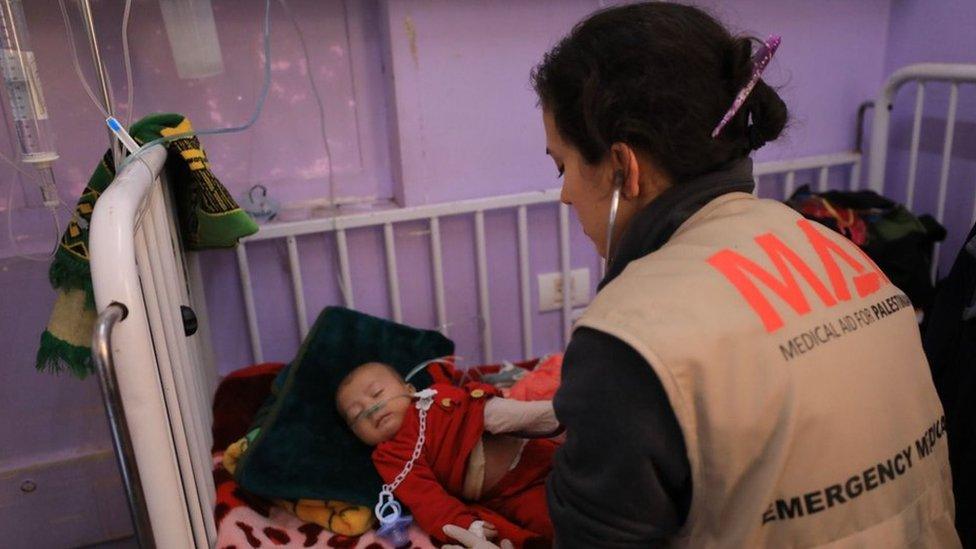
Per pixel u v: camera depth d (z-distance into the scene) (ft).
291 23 5.08
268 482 4.05
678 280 2.11
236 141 5.19
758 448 2.03
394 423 4.35
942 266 6.04
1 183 4.66
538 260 5.93
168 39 4.82
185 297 4.39
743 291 2.11
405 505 4.11
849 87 6.29
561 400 2.14
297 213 5.36
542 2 5.32
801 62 6.09
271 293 5.40
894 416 2.21
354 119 5.43
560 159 2.54
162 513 2.55
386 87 5.37
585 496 2.11
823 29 6.06
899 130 6.23
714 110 2.25
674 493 2.15
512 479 4.25
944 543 2.34
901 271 5.34
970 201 5.72
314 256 5.40
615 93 2.21
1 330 4.37
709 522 2.12
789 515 2.05
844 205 5.66
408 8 5.03
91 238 2.45
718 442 1.97
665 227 2.39
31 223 4.73
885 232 5.40
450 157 5.45
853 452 2.09
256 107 5.16
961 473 3.38
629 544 2.11
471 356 5.98
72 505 4.71
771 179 6.34
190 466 3.18
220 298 5.29
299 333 5.41
